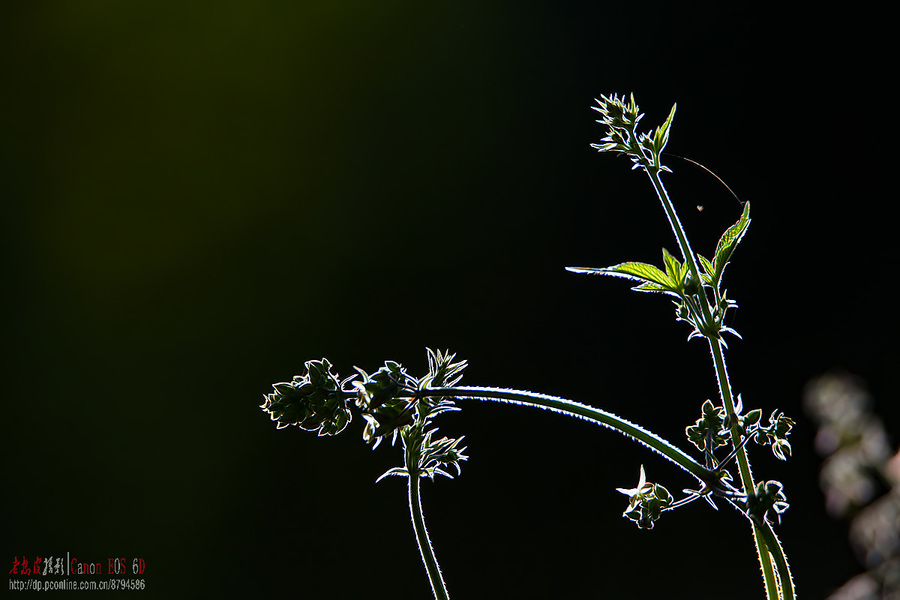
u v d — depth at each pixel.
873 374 1.94
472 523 2.17
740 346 2.20
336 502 2.31
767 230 2.27
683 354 2.28
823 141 2.28
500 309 2.55
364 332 2.66
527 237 2.61
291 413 0.72
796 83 2.35
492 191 2.66
